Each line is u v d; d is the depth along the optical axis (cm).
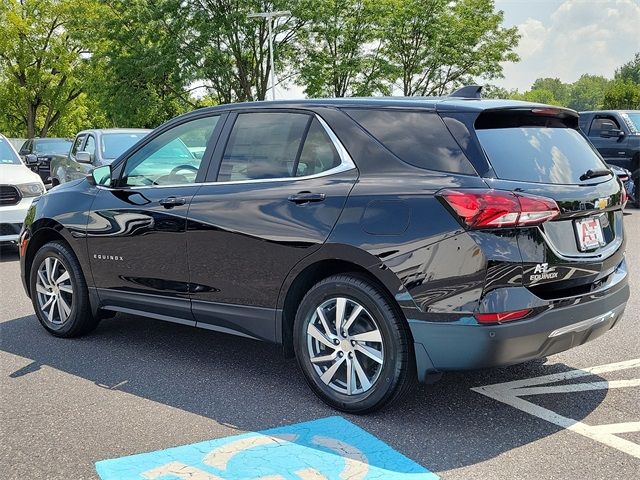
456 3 3944
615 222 405
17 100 4378
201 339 534
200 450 336
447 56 3869
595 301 366
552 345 349
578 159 389
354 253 364
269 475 308
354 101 403
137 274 479
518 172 350
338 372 387
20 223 926
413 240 346
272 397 407
